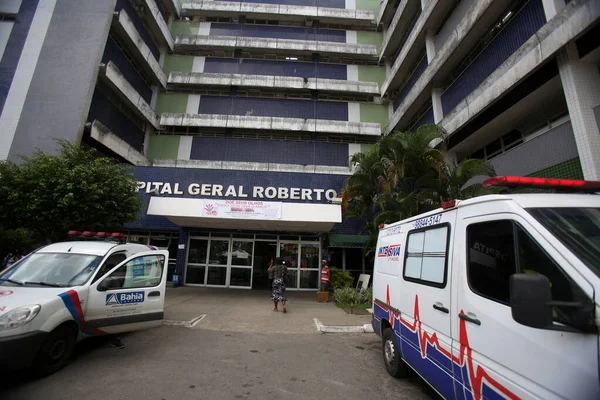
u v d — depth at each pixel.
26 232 9.78
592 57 8.52
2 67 15.41
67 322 4.62
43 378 4.24
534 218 2.42
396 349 4.61
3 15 16.33
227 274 15.16
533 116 11.73
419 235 4.23
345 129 22.11
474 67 13.71
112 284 5.27
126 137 19.25
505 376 2.34
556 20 8.82
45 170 9.41
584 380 1.79
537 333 2.13
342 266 15.96
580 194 2.82
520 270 2.40
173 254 15.93
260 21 25.19
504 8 12.17
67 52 15.89
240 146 21.80
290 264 15.23
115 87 17.19
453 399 3.04
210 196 15.41
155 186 15.50
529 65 9.73
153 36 22.28
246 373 4.74
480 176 12.76
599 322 1.78
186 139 21.77
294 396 4.03
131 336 6.48
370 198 13.71
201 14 24.80
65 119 14.88
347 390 4.25
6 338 3.81
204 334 6.84
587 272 1.95
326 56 24.67
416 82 18.23
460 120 13.64
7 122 14.66
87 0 16.84
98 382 4.21
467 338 2.86
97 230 10.27
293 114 22.77
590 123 8.21
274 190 15.49
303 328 7.65
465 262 3.07
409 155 11.46
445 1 16.25
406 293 4.32
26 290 4.61
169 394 3.95
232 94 23.00
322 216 12.34
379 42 25.17
